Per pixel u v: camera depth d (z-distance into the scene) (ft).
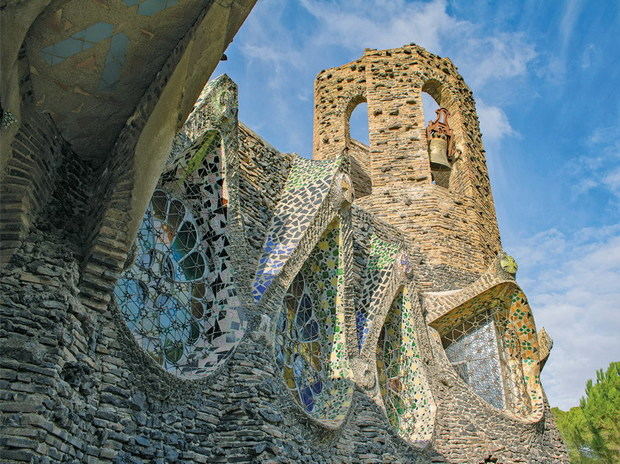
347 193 51.49
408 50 83.66
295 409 40.06
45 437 25.34
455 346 62.08
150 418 32.42
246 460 34.53
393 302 57.41
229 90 44.11
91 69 31.01
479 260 71.15
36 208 30.60
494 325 61.93
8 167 29.78
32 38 28.81
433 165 79.46
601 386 82.79
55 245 30.42
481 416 56.13
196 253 41.73
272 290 43.14
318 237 48.62
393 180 74.13
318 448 41.60
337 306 49.90
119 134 33.94
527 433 57.16
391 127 77.77
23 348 26.53
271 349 40.34
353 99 84.89
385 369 55.21
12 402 25.30
